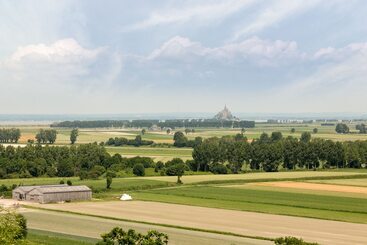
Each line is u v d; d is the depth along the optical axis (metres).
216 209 133.38
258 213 127.69
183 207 136.38
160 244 80.31
